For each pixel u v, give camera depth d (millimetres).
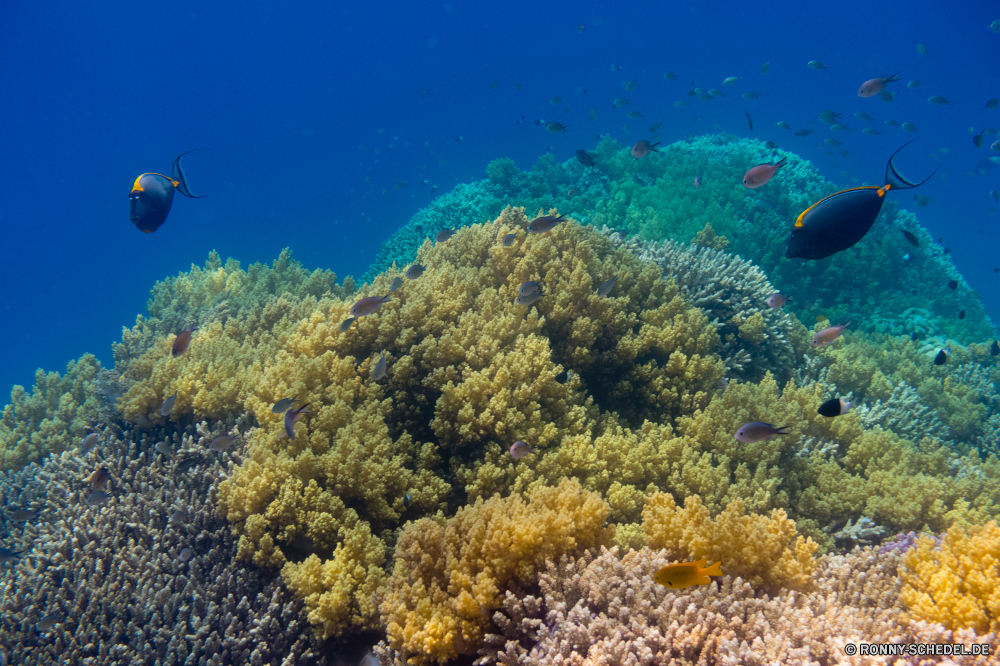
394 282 6668
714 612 3098
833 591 3533
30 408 8539
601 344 6793
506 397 5477
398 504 4848
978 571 3293
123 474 5395
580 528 3744
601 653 2740
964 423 8219
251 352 6973
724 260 8906
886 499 5152
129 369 6789
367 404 5637
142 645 4012
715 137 18922
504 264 7285
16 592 4566
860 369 8336
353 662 3873
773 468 5406
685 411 6379
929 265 14906
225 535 4676
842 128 14000
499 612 3166
